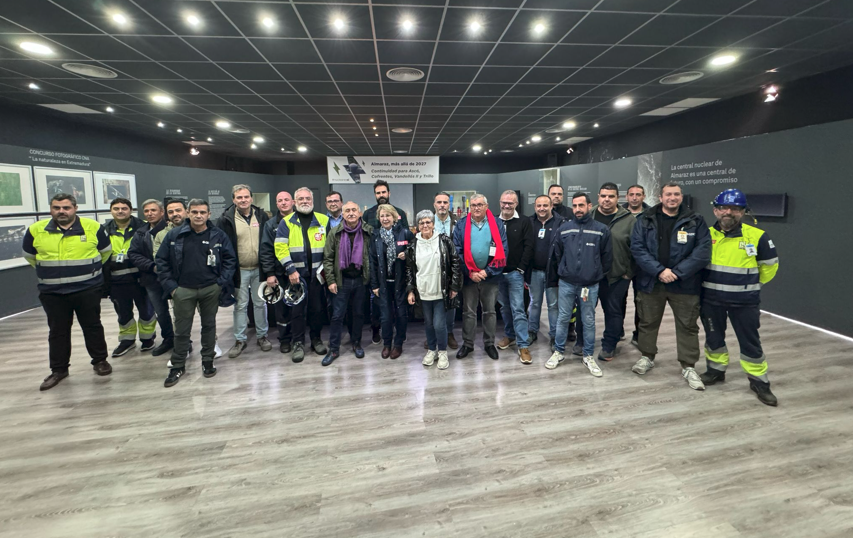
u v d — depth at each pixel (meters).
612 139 9.32
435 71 4.61
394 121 7.43
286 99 5.75
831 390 2.87
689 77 5.01
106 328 4.71
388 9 3.12
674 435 2.35
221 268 3.31
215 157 11.89
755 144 4.93
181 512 1.82
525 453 2.21
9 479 2.06
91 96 5.50
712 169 5.57
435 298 3.28
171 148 9.84
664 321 4.62
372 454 2.22
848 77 4.63
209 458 2.21
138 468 2.14
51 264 3.08
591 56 4.21
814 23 3.47
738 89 5.57
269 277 3.58
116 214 3.71
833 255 4.12
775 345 3.81
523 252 3.46
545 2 3.04
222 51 3.93
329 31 3.50
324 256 3.47
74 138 7.11
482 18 3.30
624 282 3.34
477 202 3.29
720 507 1.79
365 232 3.54
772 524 1.69
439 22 3.36
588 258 3.10
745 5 3.12
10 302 5.49
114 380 3.24
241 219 3.74
